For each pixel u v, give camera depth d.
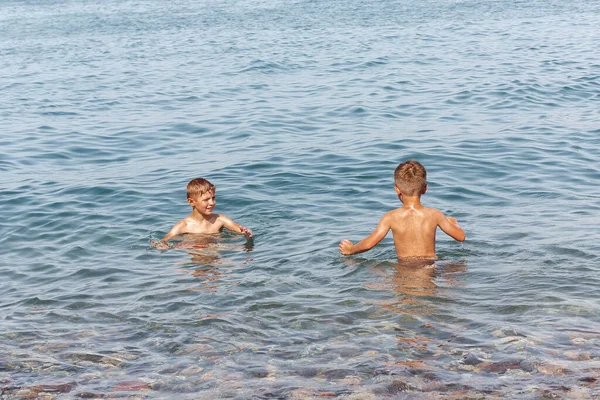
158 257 8.15
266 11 45.44
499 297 6.44
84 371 5.42
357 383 5.03
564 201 9.74
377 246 8.05
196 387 5.10
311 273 7.33
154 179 11.82
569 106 17.02
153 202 10.45
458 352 5.42
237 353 5.59
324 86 20.84
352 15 41.38
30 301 6.88
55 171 12.74
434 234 7.68
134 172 12.44
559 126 14.80
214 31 36.53
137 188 11.22
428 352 5.45
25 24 43.22
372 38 31.44
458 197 10.17
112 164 13.22
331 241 8.40
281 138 14.70
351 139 14.31
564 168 11.55
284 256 7.95
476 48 27.52
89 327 6.22
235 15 43.91
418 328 5.88
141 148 14.44
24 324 6.33
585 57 24.20
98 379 5.29
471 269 7.21
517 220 8.92
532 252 7.60
